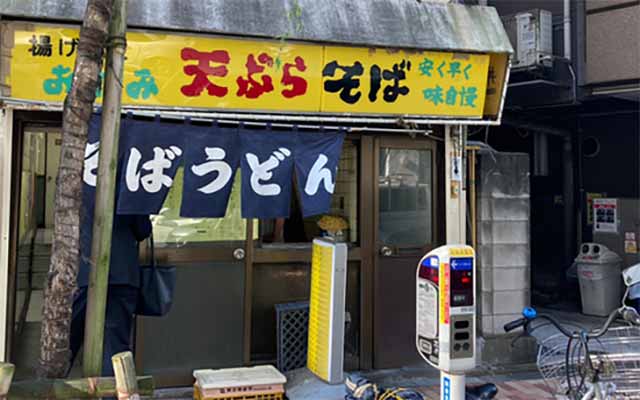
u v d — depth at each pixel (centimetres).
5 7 449
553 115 989
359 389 431
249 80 519
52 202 527
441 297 354
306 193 531
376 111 564
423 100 572
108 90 315
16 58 465
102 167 315
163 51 493
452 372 353
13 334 509
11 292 503
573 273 954
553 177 1055
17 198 509
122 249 480
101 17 302
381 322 619
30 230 523
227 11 507
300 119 546
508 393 559
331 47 533
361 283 614
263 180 523
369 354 614
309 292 610
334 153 544
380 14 557
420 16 568
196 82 507
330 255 530
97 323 313
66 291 299
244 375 519
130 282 479
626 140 955
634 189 945
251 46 512
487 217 667
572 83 837
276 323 587
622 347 425
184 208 505
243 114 528
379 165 627
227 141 517
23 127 515
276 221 605
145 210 490
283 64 523
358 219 619
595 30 824
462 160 621
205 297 568
